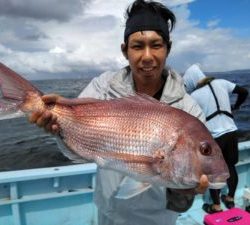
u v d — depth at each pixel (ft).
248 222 4.29
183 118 2.10
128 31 2.39
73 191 4.77
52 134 2.37
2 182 4.38
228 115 5.68
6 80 2.20
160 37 2.33
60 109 2.32
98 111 2.29
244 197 5.48
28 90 2.26
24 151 15.93
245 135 17.74
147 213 2.63
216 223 4.28
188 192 2.21
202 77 5.92
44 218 4.73
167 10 2.48
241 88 6.17
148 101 2.21
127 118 2.20
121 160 2.17
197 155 2.04
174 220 2.78
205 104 5.67
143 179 2.12
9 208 4.55
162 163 2.04
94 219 4.92
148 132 2.11
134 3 2.43
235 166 6.08
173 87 2.58
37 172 4.60
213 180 2.06
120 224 2.69
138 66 2.39
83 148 2.30
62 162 14.19
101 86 2.77
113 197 2.63
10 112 2.19
